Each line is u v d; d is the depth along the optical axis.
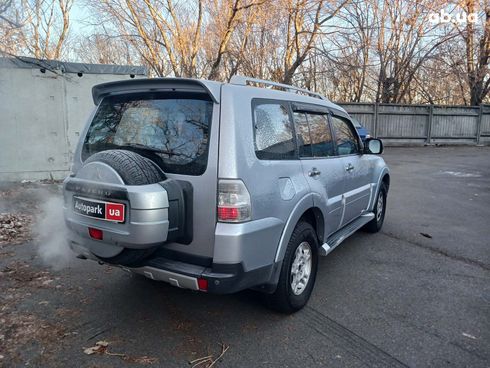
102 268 4.29
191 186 2.71
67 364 2.63
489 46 19.83
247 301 3.58
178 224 2.71
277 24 14.47
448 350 2.87
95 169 2.76
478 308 3.52
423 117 20.72
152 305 3.47
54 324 3.13
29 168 9.34
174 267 2.73
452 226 6.27
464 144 21.53
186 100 2.87
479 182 10.41
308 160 3.57
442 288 3.93
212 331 3.08
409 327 3.18
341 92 22.55
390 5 19.03
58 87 9.30
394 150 18.89
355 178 4.70
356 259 4.74
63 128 9.48
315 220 3.70
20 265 4.34
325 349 2.86
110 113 3.30
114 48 16.81
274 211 2.95
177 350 2.81
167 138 2.88
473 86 21.83
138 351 2.79
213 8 13.54
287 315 3.34
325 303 3.58
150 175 2.68
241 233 2.62
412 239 5.57
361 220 5.07
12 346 2.81
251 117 2.88
